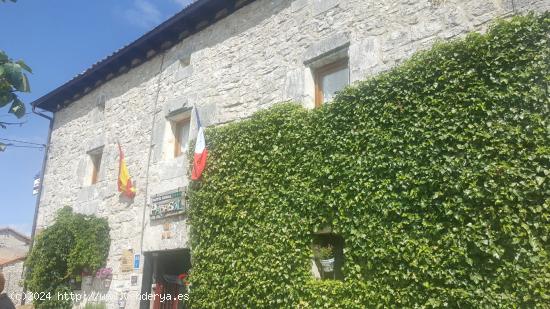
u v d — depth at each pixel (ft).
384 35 18.06
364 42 18.44
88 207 29.81
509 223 12.47
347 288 15.29
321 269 17.16
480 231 12.86
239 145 20.48
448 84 14.73
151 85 28.73
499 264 12.46
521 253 12.19
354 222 15.52
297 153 18.06
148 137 27.37
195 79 25.80
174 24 26.91
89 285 27.32
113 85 32.04
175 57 27.78
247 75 23.09
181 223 22.95
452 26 16.31
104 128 31.30
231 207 19.71
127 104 30.09
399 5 18.02
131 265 25.05
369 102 16.39
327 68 20.26
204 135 22.47
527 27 13.84
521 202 12.51
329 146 17.04
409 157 14.79
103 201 28.78
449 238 13.37
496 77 13.93
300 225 17.12
